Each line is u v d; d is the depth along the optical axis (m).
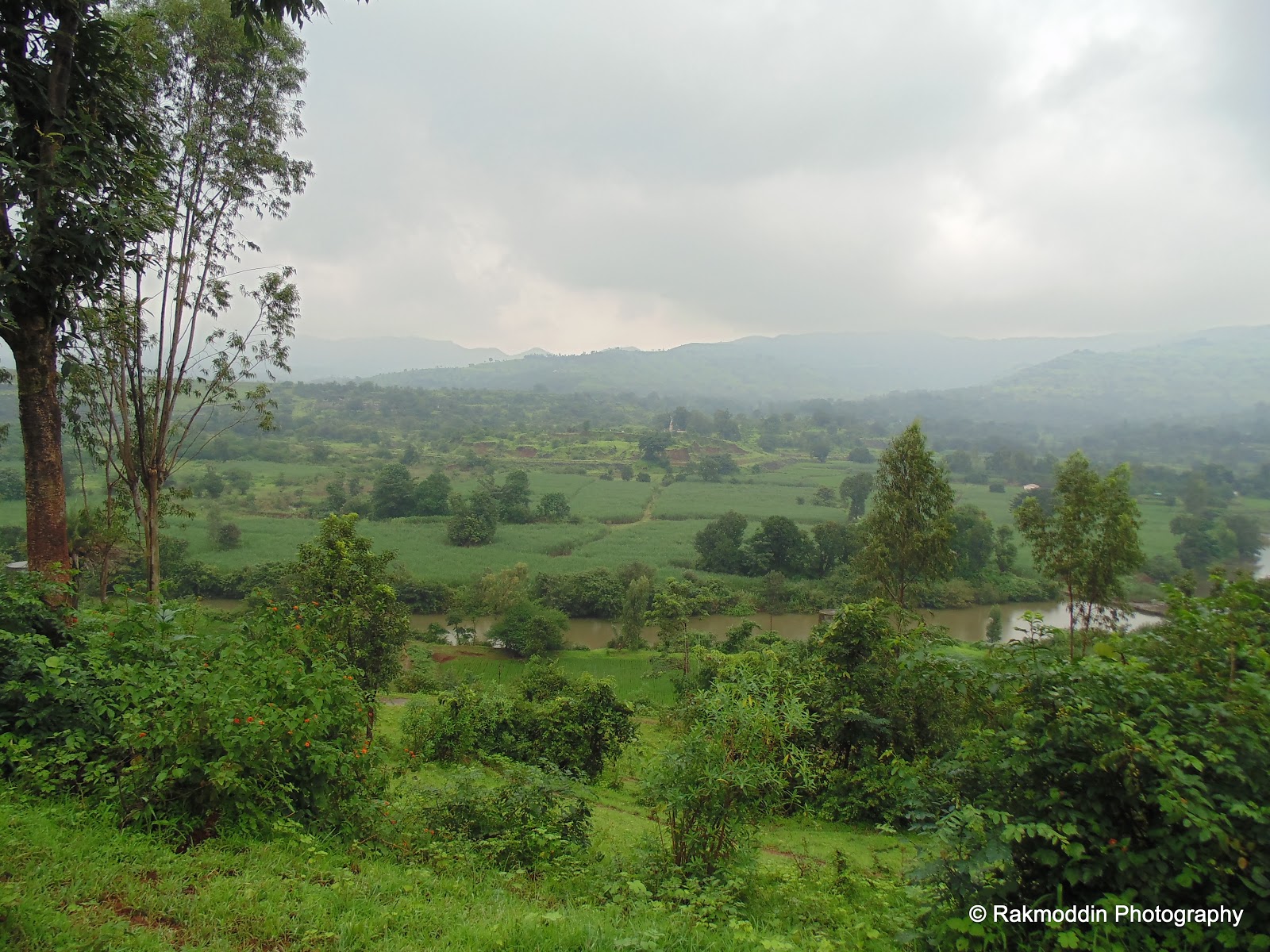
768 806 7.28
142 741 5.87
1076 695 4.64
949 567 23.53
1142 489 89.25
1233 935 3.96
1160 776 4.31
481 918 5.17
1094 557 20.55
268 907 4.79
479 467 113.94
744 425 191.50
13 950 3.84
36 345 10.16
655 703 30.97
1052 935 4.41
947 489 23.50
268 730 6.07
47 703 6.80
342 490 83.69
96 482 54.59
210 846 5.69
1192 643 5.04
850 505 86.25
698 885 6.43
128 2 16.72
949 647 6.02
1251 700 4.33
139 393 16.64
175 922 4.53
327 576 16.31
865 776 13.02
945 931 4.82
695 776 6.94
